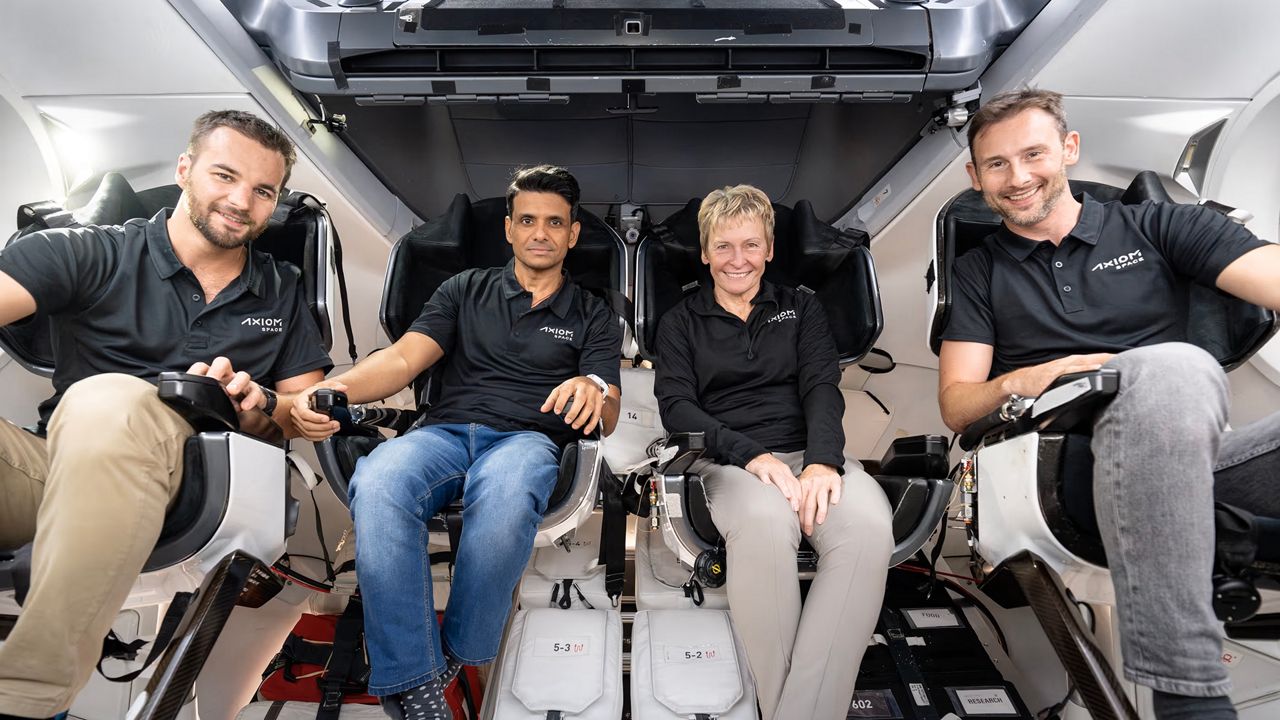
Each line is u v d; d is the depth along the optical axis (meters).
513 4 2.18
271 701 1.89
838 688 1.51
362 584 1.43
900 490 1.71
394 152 2.62
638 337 2.10
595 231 2.15
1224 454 1.40
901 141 2.54
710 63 2.20
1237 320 1.68
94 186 2.25
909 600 2.32
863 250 2.14
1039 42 2.19
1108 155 2.28
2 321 1.54
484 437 1.82
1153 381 1.23
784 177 2.76
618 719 1.83
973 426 1.61
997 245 1.85
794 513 1.63
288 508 1.61
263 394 1.55
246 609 2.29
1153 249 1.75
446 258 2.17
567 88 2.23
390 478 1.51
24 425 2.19
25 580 1.32
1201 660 1.12
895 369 2.68
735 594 1.58
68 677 1.24
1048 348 1.78
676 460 1.67
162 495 1.33
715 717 1.79
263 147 1.66
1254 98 2.09
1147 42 2.03
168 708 1.24
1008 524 1.50
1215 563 1.23
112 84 2.08
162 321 1.69
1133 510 1.20
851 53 2.19
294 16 2.18
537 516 1.56
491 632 1.51
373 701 1.89
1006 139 1.72
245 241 1.70
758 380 1.98
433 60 2.19
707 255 2.01
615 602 2.07
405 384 1.91
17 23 1.94
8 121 2.12
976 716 1.96
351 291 2.59
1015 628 2.33
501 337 1.98
